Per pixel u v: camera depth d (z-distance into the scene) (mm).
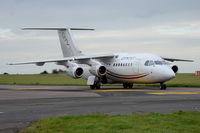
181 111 20266
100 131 14883
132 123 16531
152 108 23266
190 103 26203
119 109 22953
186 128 15266
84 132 14844
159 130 14844
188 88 47281
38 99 31500
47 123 17219
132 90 43500
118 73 50219
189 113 19500
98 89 48750
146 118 17891
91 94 37031
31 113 21547
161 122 16781
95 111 22078
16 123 17844
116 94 36594
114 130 15023
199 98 30438
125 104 26000
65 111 22312
